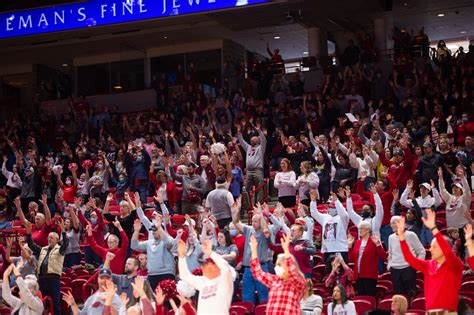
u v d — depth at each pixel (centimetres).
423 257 1291
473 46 2952
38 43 3484
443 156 1897
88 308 1204
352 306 1144
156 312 1042
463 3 3180
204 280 924
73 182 2194
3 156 2592
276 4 2875
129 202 1606
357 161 1897
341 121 2395
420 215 1516
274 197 2239
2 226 1919
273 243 1369
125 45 3534
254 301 1359
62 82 3547
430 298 906
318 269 1491
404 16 3372
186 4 2903
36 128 3114
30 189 2308
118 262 1434
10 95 3803
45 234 1670
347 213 1490
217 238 1405
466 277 1356
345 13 3120
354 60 3062
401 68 2795
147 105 3409
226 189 1600
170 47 3566
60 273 1435
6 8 3089
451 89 2655
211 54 3512
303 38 3531
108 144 2616
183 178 1838
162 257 1380
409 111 2489
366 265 1320
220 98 2930
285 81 2953
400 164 1862
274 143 2305
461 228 1531
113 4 2977
